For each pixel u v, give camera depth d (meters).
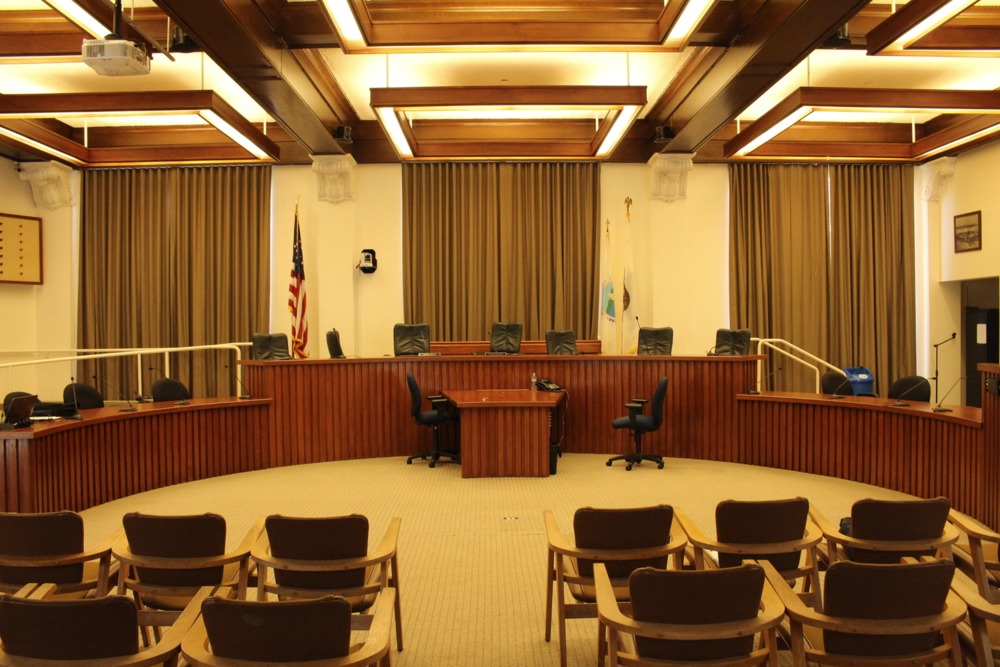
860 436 5.88
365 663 1.72
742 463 6.72
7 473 4.55
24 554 2.47
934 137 8.55
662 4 5.48
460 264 9.42
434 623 3.06
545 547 4.10
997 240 8.60
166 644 1.84
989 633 2.33
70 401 6.34
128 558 2.43
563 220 9.48
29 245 9.08
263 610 1.67
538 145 8.73
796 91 6.50
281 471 6.50
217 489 5.73
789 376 9.41
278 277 9.52
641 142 9.38
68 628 1.71
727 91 6.64
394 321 9.50
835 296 9.53
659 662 1.91
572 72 7.24
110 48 4.18
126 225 9.36
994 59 6.85
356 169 9.46
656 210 9.41
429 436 7.13
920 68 7.10
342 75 7.30
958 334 9.63
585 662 2.69
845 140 9.20
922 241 9.70
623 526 2.48
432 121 9.16
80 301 9.30
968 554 2.86
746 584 1.87
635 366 7.02
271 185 9.48
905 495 5.40
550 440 6.61
